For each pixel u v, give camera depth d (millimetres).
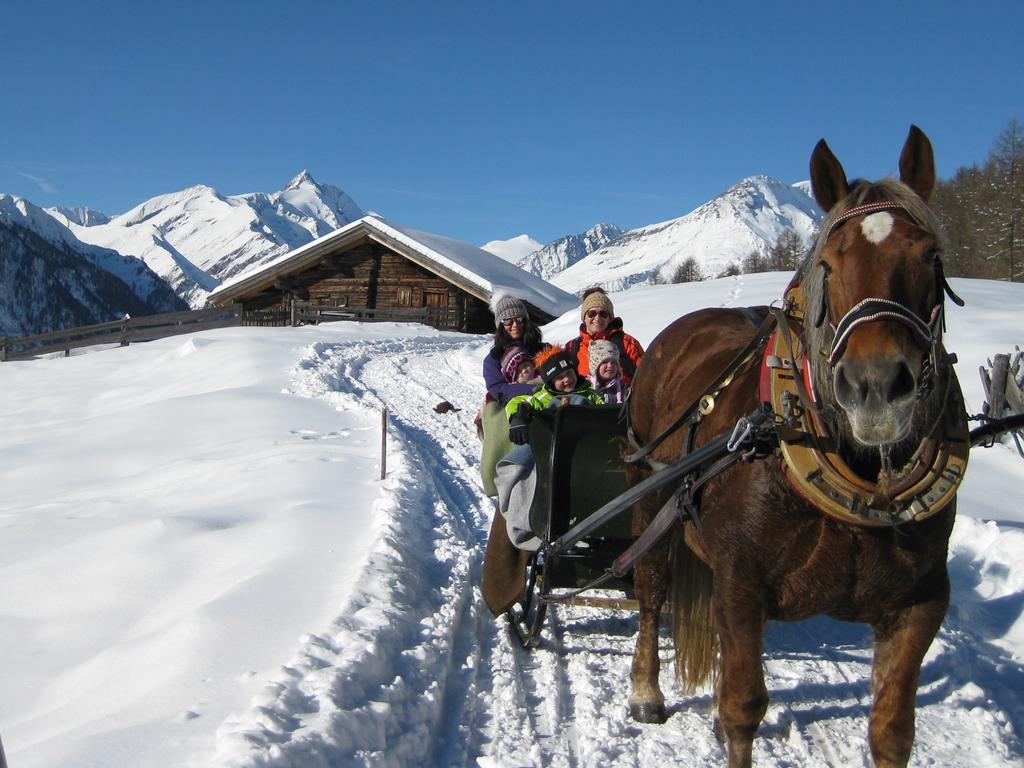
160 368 18625
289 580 5047
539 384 5328
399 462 8453
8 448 10820
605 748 3764
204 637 4238
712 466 3340
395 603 4730
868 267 2693
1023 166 49094
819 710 4164
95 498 8180
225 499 7324
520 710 4074
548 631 5094
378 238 30938
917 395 2662
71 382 18609
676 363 4277
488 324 32750
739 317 4297
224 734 3213
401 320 31156
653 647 4141
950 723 4031
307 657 3938
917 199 2828
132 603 5156
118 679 4012
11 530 6812
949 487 2922
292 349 19469
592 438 4711
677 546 4020
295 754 3109
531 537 4844
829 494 2898
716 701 3943
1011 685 4551
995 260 46875
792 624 5281
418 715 3785
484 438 5328
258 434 10672
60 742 3287
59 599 5285
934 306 2787
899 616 3105
